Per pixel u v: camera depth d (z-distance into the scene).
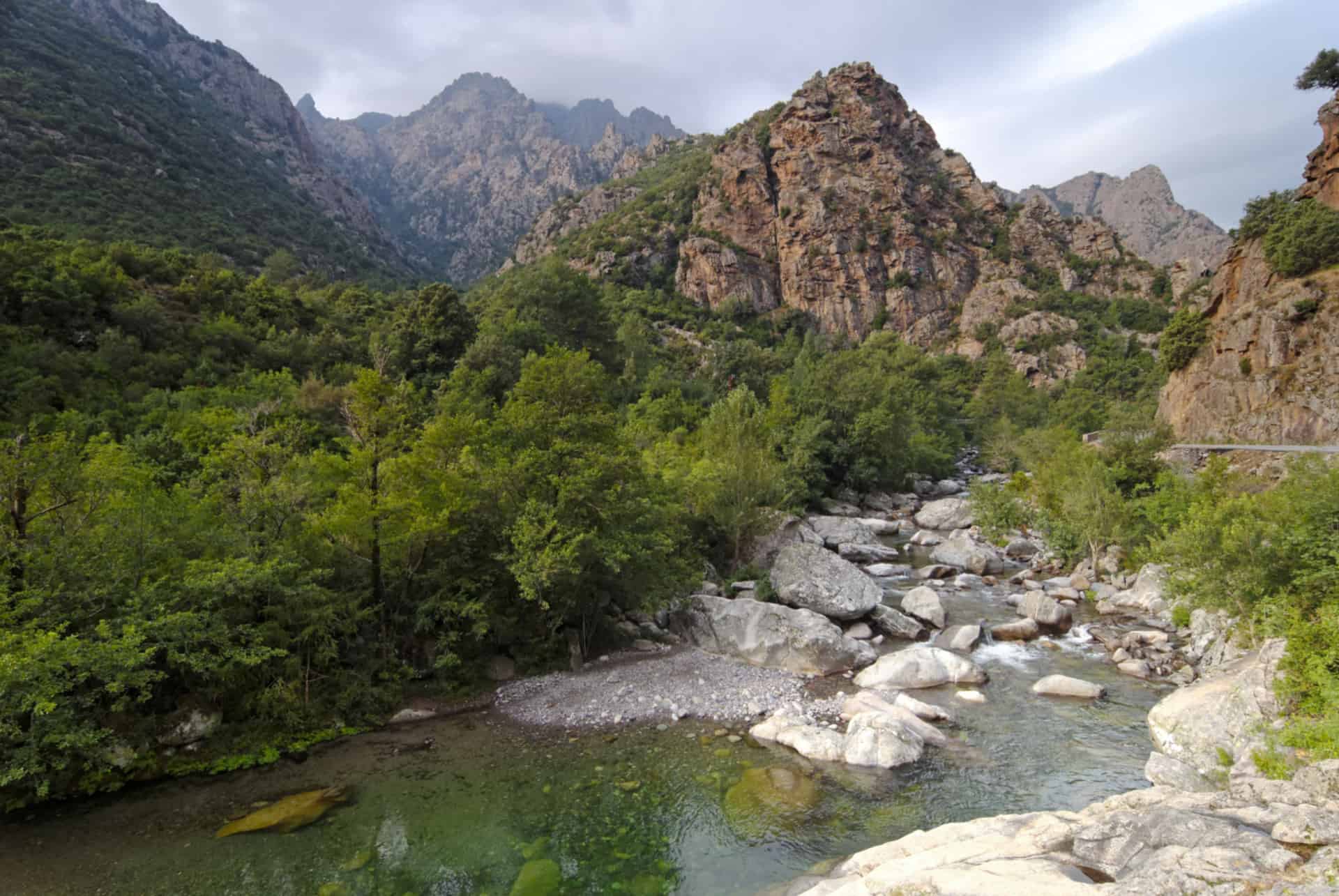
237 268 113.81
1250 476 44.75
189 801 17.02
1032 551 48.44
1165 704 19.22
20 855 14.61
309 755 19.72
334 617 22.03
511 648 26.59
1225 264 72.38
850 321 160.88
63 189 111.12
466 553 26.25
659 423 67.12
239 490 23.25
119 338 49.19
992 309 161.38
